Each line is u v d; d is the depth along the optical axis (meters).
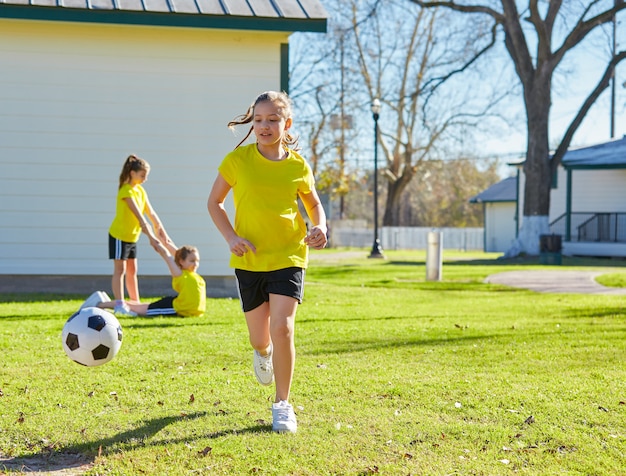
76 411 4.03
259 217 3.83
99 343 4.42
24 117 10.40
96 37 10.48
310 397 4.38
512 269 18.72
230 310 8.66
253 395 4.42
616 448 3.47
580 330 7.33
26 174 10.42
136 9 9.77
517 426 3.82
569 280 15.07
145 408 4.13
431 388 4.60
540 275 16.36
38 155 10.45
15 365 5.16
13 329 6.72
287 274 3.81
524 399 4.34
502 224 40.72
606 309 9.54
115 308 7.92
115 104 10.57
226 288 10.82
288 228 3.86
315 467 3.19
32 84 10.39
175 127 10.69
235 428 3.75
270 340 4.09
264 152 3.92
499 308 9.73
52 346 5.88
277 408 3.76
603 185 29.27
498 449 3.44
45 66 10.41
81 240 10.58
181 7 9.96
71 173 10.52
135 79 10.59
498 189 42.06
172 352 5.75
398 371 5.14
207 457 3.30
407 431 3.70
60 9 9.66
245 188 3.85
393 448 3.45
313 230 3.76
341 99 35.69
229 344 6.14
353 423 3.84
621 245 26.86
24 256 10.44
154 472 3.12
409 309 9.50
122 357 5.49
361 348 6.11
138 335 6.52
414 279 15.45
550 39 24.55
